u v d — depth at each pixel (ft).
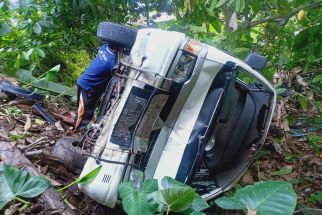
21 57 13.17
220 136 8.23
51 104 13.15
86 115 10.11
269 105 9.07
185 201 6.60
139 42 7.44
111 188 7.45
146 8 15.52
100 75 9.52
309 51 10.60
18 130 10.72
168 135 7.80
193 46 7.47
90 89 9.71
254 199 6.78
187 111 7.73
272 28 11.21
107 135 7.55
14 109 11.71
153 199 6.85
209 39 11.89
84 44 16.22
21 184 7.52
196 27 11.27
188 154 7.63
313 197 10.00
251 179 10.94
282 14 10.53
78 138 9.39
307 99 15.51
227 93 7.73
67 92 13.50
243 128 8.57
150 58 7.34
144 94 7.37
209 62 7.59
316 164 12.19
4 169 7.61
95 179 7.44
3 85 12.23
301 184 11.14
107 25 7.97
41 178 7.69
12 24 16.21
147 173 7.72
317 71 15.93
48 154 9.17
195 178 8.87
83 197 8.59
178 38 7.41
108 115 7.82
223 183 9.05
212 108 7.64
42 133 10.84
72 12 15.28
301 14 10.09
